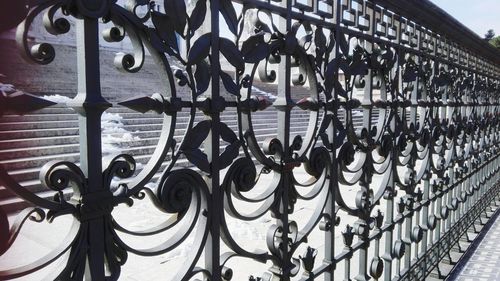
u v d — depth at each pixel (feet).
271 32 5.70
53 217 3.41
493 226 17.58
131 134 30.32
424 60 11.06
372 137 8.39
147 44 4.19
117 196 3.86
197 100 4.67
